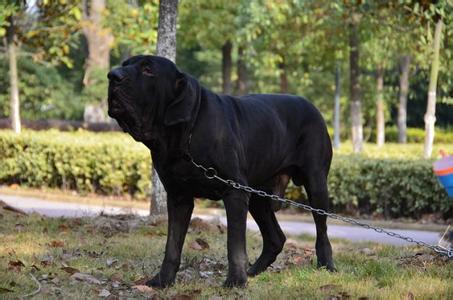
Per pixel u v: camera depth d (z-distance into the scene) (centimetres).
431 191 1514
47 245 943
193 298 667
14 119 2314
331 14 2062
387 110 4594
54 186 1941
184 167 680
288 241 1137
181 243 730
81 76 4203
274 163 773
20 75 3884
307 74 2811
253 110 748
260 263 809
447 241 985
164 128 667
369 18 1970
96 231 1090
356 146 2328
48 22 1869
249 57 2433
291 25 2214
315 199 807
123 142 1839
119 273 770
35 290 682
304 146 804
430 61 1992
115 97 633
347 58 2644
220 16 2883
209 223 1165
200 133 677
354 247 1091
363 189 1584
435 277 759
